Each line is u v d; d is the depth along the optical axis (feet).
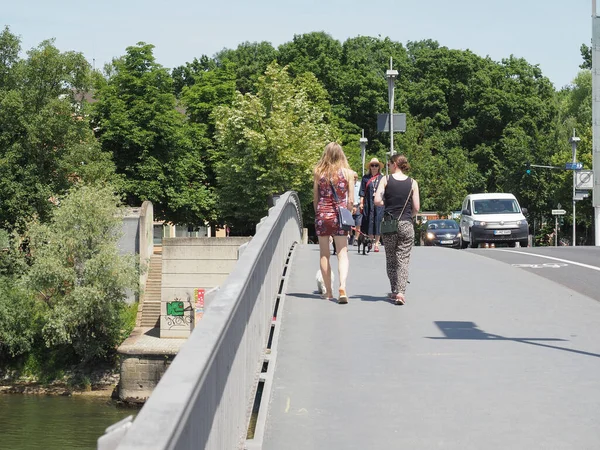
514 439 21.72
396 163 41.09
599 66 126.93
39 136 191.21
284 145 226.38
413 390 26.37
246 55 325.21
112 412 144.77
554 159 280.72
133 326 172.65
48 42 197.67
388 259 41.65
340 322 36.94
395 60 346.74
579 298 43.93
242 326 20.70
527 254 72.64
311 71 303.48
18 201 187.52
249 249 24.27
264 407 24.00
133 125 223.51
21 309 161.58
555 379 27.63
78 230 163.53
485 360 30.19
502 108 326.44
